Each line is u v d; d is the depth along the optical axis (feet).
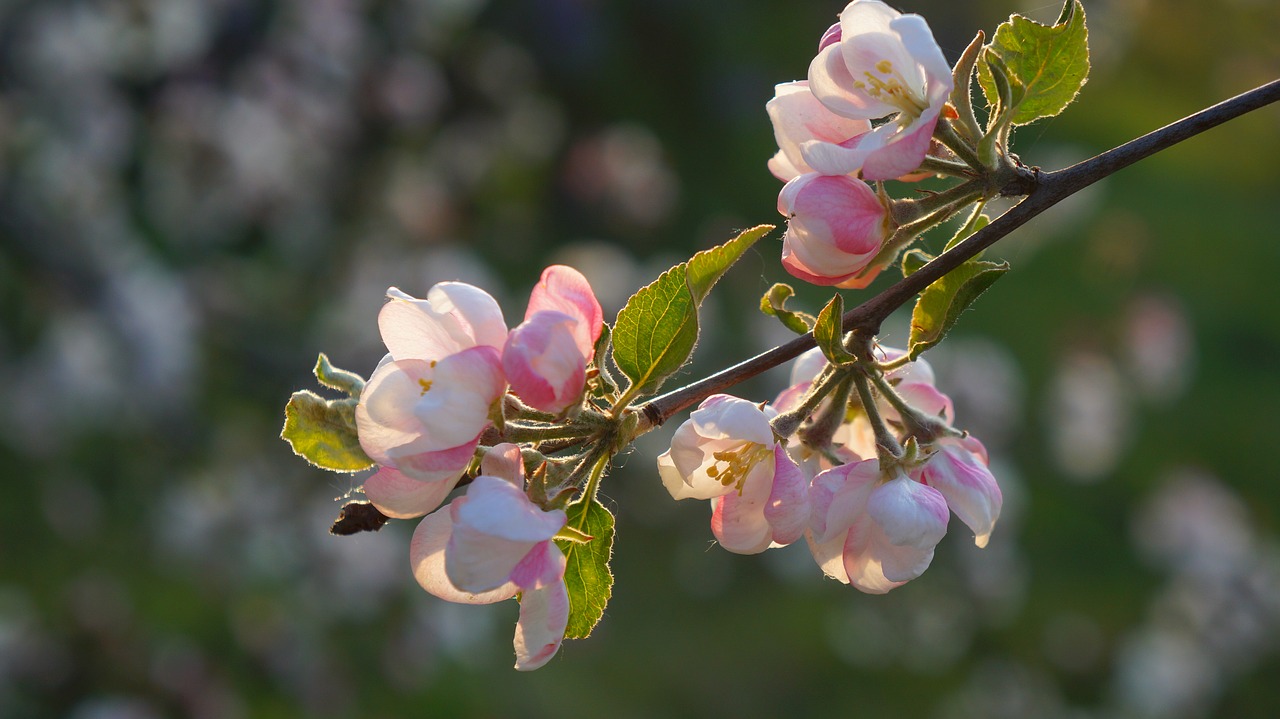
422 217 24.85
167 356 19.76
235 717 17.54
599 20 31.99
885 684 22.04
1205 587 22.93
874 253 5.10
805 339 5.12
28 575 18.10
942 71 4.57
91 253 19.83
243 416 20.58
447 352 4.75
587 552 4.91
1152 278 32.50
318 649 18.80
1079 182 5.13
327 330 21.75
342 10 23.39
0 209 19.27
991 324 29.09
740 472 5.06
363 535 19.81
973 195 5.13
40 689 16.96
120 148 21.11
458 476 4.52
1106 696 22.12
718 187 31.58
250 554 19.47
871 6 5.00
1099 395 26.94
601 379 4.88
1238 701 21.72
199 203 22.43
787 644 22.40
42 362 19.48
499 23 30.53
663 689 21.21
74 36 20.49
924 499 4.86
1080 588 24.04
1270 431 28.60
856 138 5.15
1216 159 40.06
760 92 33.81
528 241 27.37
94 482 19.58
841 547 5.06
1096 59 39.73
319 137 23.49
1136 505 26.07
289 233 23.06
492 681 20.45
